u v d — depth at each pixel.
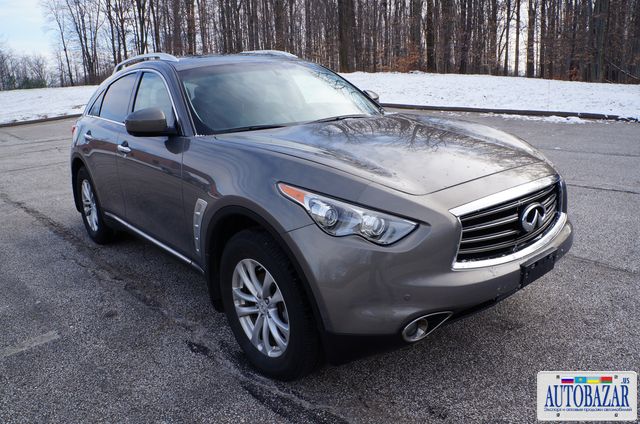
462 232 2.43
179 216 3.38
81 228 5.82
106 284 4.23
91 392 2.77
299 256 2.40
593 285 3.71
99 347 3.24
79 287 4.19
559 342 3.00
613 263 4.09
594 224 5.03
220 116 3.46
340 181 2.46
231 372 2.89
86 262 4.75
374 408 2.52
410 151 2.84
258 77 3.91
